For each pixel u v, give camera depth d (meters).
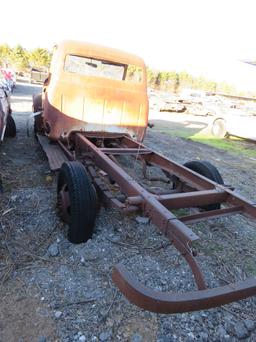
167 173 4.00
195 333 2.20
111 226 3.39
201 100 18.42
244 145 9.96
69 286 2.51
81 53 4.56
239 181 5.86
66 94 4.48
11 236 3.08
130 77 5.04
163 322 2.26
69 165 3.08
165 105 16.92
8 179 4.33
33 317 2.21
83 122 4.66
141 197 2.57
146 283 2.62
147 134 9.70
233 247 3.36
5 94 5.79
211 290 1.77
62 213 3.22
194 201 2.80
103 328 2.17
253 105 16.05
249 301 2.58
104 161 3.39
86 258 2.86
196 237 1.95
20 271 2.63
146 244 3.17
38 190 4.04
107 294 2.47
